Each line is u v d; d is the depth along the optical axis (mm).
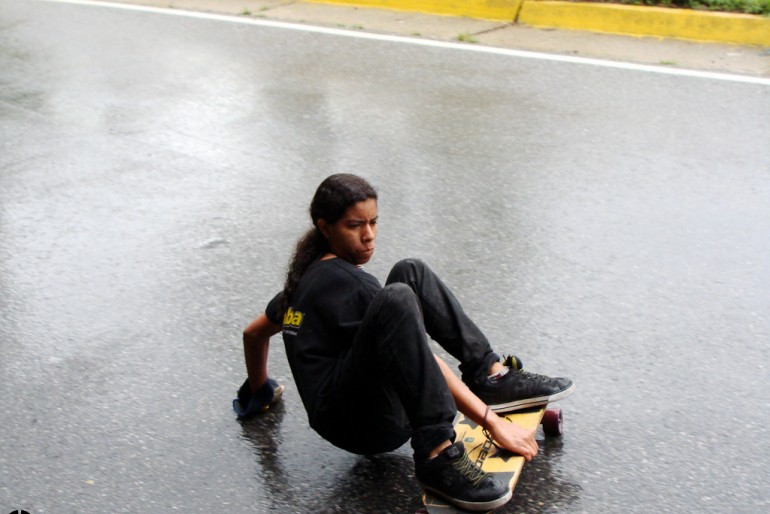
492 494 2943
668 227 5016
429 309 3244
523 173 5672
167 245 5031
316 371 3119
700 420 3574
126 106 6832
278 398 3756
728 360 3934
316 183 5668
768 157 5715
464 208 5305
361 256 3111
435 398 2922
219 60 7645
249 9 8898
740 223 5023
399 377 2914
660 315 4266
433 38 7934
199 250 4973
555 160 5809
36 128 6520
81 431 3619
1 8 9195
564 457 3398
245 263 4840
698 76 6906
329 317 3082
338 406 3051
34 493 3307
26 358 4082
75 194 5605
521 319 4273
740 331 4133
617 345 4055
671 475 3299
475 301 4426
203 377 3934
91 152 6145
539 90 6824
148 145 6219
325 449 3496
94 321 4355
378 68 7367
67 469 3420
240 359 4055
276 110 6676
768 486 3238
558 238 4953
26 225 5266
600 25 7895
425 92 6891
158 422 3662
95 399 3805
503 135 6176
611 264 4691
